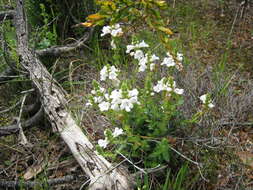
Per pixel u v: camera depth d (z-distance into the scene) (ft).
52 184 7.30
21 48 9.79
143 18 5.72
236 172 7.66
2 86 10.68
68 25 13.12
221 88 9.87
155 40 11.89
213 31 13.97
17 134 9.20
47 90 8.46
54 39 11.93
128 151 7.59
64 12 12.69
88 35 12.14
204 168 7.41
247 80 10.80
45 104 8.13
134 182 6.63
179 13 15.30
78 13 12.55
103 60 11.73
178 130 7.79
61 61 11.81
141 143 6.93
